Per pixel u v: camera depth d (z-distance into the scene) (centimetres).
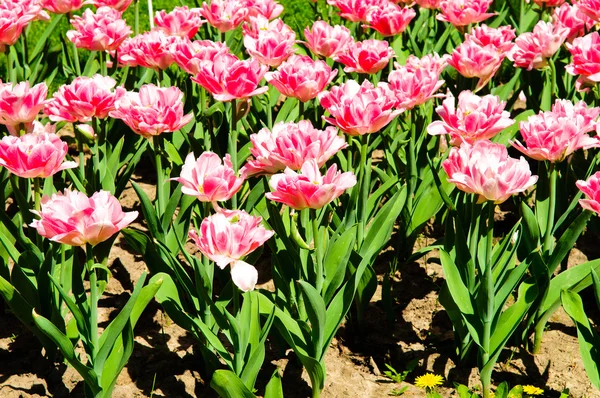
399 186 198
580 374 181
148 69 232
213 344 169
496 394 172
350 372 182
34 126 185
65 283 178
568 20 224
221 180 159
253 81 182
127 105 176
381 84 183
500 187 159
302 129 165
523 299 174
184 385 178
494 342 173
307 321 178
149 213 181
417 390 179
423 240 210
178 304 174
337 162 199
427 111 210
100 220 152
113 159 204
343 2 222
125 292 197
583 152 213
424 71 185
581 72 194
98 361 165
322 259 176
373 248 181
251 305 171
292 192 157
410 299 196
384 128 214
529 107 232
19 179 188
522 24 256
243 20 224
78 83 183
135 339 186
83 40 210
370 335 189
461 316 177
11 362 182
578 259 206
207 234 154
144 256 181
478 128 173
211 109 202
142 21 331
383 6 223
